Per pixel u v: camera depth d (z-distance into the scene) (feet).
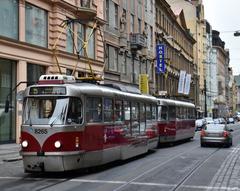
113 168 61.16
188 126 126.82
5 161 70.18
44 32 106.63
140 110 75.82
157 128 89.04
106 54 138.51
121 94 65.92
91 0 126.93
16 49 94.48
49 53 106.22
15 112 95.55
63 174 54.65
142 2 180.86
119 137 64.03
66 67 112.88
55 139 50.42
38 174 54.65
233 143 122.42
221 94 483.51
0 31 90.43
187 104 127.34
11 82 94.94
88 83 58.18
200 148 101.35
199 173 56.54
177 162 69.46
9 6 93.66
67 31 114.52
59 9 109.70
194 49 351.67
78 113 52.80
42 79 54.13
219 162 70.23
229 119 376.07
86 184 46.65
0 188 44.11
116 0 150.00
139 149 74.54
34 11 102.37
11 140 95.40
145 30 185.68
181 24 286.46
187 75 251.60
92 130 54.95
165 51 223.10
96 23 122.52
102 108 58.34
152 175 54.13
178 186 45.91
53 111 51.75
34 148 50.85
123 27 156.04
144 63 183.01
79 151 51.83
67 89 52.29
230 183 48.08
